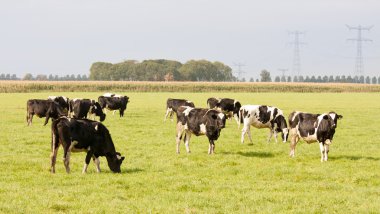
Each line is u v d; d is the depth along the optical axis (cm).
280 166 1919
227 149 2386
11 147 2330
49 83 11712
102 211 1232
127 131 3116
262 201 1360
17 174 1686
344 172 1808
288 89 13062
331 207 1293
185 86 12294
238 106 3838
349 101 7394
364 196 1425
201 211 1241
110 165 1744
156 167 1878
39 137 2716
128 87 11831
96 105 3684
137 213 1220
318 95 10125
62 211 1245
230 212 1240
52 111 3388
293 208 1291
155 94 9881
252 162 2012
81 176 1655
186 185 1539
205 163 1988
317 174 1770
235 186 1545
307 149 2392
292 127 2117
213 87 12656
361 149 2430
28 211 1224
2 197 1352
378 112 4981
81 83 12038
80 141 1662
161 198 1373
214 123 2105
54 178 1616
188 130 2191
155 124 3612
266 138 2839
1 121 3631
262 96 9312
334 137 2908
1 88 10062
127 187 1531
